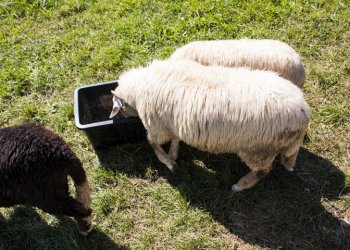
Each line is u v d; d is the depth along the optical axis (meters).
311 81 2.15
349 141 1.88
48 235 1.63
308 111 1.46
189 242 1.57
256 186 1.73
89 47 2.45
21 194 1.37
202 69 1.58
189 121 1.50
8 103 2.18
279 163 1.80
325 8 2.55
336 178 1.74
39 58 2.43
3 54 2.47
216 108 1.45
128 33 2.50
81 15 2.72
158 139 1.73
